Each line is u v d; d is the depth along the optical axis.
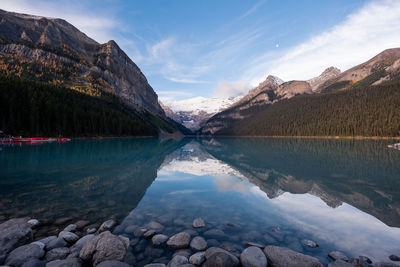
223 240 6.80
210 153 39.22
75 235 6.88
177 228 7.61
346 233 7.15
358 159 26.86
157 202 10.48
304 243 6.52
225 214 8.98
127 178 15.78
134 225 7.82
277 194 11.94
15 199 10.54
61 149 36.62
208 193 12.12
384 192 12.21
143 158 28.20
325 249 6.20
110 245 5.86
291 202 10.56
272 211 9.27
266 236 7.02
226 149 49.56
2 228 6.64
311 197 11.38
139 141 78.62
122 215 8.77
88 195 11.44
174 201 10.65
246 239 6.86
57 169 18.67
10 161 22.66
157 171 18.88
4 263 5.37
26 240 6.55
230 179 15.91
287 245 6.45
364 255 5.82
